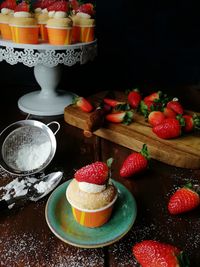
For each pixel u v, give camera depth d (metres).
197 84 0.82
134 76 0.82
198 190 0.35
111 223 0.32
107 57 0.78
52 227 0.30
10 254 0.30
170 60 0.80
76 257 0.29
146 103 0.56
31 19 0.52
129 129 0.50
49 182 0.39
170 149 0.45
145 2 0.73
